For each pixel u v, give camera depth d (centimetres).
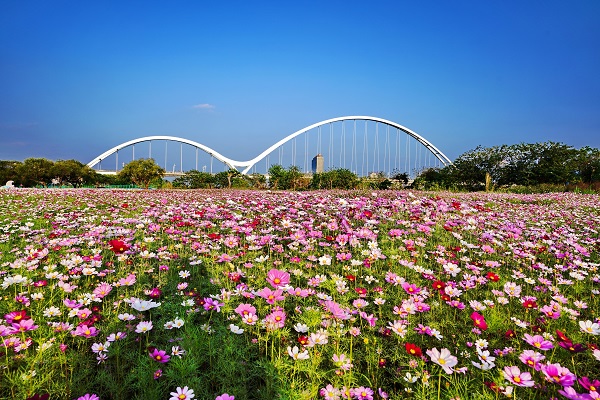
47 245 452
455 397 180
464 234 567
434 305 303
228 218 660
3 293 308
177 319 246
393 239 467
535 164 2992
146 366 204
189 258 418
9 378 191
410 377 194
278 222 584
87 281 345
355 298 308
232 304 293
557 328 257
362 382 213
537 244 487
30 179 4662
